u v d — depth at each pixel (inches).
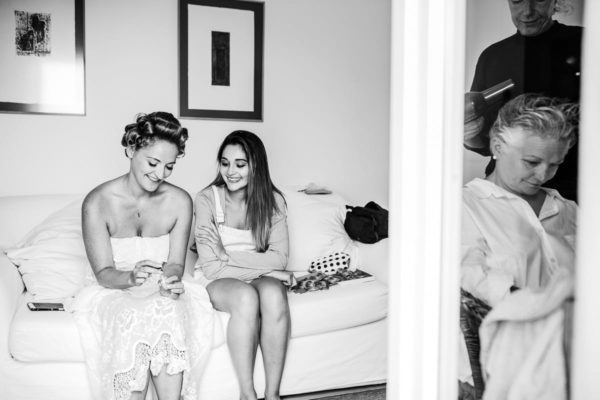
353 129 133.2
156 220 92.5
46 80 109.9
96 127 113.6
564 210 27.8
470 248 29.3
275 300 86.0
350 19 130.6
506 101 29.0
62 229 96.6
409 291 29.5
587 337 27.2
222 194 100.7
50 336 78.3
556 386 28.4
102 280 84.9
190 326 82.0
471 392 29.7
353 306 93.4
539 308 28.4
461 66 28.3
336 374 94.0
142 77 115.7
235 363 85.2
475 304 29.6
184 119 119.1
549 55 28.2
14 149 109.2
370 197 136.3
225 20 120.3
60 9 109.5
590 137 26.8
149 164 90.0
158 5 115.6
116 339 75.3
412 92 28.4
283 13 124.8
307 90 128.2
